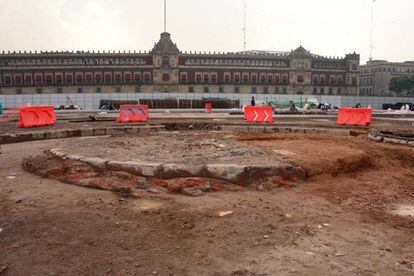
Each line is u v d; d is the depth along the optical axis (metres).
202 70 94.25
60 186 7.05
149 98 57.78
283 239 4.77
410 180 8.31
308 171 7.92
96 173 7.51
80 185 7.06
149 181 7.03
